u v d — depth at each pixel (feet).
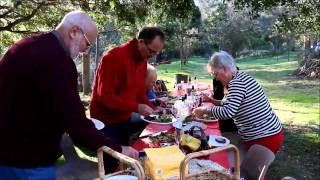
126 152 6.20
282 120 31.14
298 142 23.47
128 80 10.21
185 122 10.94
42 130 6.14
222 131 12.84
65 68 5.90
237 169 5.93
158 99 14.29
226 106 10.08
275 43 142.20
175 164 5.84
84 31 6.32
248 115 10.12
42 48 5.92
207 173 5.88
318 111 35.65
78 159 10.05
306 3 27.09
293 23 26.81
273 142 10.25
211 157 7.73
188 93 16.78
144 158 6.15
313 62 75.66
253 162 8.73
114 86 10.05
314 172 18.01
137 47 10.25
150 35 9.93
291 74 77.36
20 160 6.14
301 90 53.62
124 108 9.95
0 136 6.08
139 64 10.59
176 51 109.91
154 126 10.55
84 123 5.91
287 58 126.21
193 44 105.29
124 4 23.16
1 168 6.20
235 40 130.41
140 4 23.30
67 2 23.07
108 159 8.84
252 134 10.21
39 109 5.99
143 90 11.41
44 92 5.82
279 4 23.65
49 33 6.22
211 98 14.98
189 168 6.46
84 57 42.45
